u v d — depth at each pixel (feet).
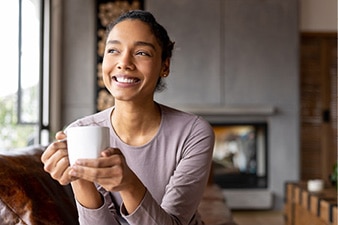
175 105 17.40
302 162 18.98
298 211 11.53
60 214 4.37
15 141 13.12
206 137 4.37
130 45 3.91
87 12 17.29
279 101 17.63
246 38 17.63
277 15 17.71
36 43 14.57
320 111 18.93
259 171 17.84
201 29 17.56
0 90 11.97
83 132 2.99
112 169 3.07
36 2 14.53
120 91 3.95
